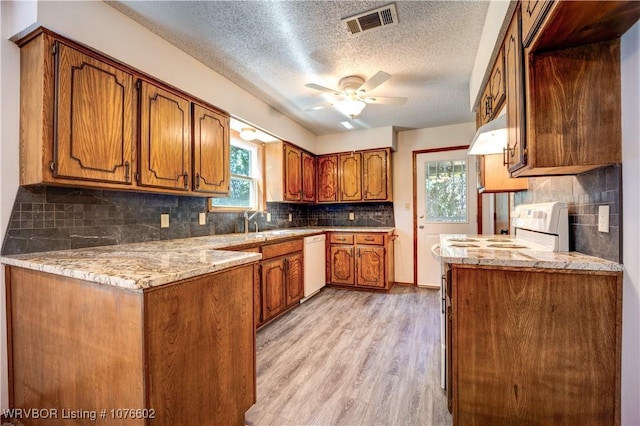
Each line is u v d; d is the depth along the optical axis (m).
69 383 1.20
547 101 1.23
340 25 1.87
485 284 1.32
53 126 1.45
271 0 1.64
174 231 2.46
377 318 2.94
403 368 2.00
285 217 4.24
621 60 1.13
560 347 1.23
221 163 2.52
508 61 1.57
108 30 1.67
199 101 2.31
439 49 2.16
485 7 1.74
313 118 3.70
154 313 1.01
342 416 1.54
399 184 4.34
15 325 1.45
